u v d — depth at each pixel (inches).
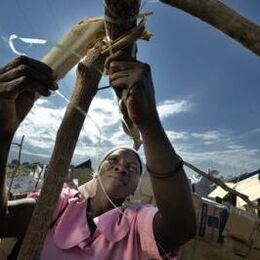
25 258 19.7
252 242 64.5
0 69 20.9
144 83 21.5
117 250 28.6
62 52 22.6
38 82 20.5
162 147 24.0
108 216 29.9
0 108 21.4
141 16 20.7
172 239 26.7
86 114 20.8
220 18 18.1
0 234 29.8
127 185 31.9
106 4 20.6
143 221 28.3
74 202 31.4
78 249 28.8
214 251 63.7
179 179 25.1
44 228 19.9
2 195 26.9
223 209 66.1
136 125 23.3
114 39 21.3
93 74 21.4
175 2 18.4
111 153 32.6
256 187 103.9
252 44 18.0
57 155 20.5
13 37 20.1
